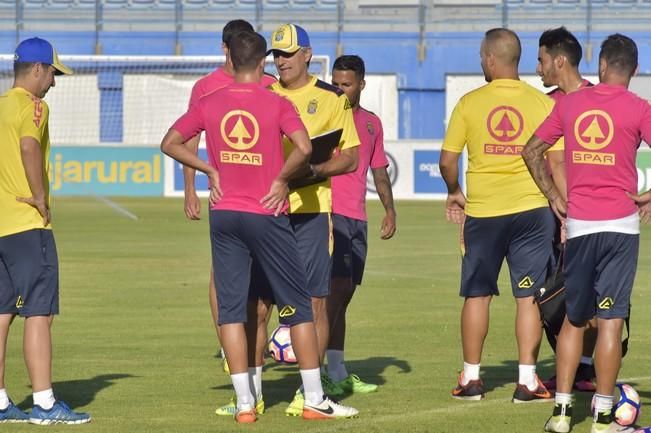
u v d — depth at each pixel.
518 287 16.56
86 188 74.69
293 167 14.36
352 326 24.44
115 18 92.06
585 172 14.02
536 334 16.44
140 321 25.09
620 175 13.91
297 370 19.83
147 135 88.50
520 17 89.81
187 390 17.39
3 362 15.03
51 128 88.62
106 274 34.41
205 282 32.53
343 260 17.61
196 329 23.95
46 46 14.75
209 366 19.59
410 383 18.12
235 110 14.51
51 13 91.62
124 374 18.80
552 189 14.87
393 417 15.30
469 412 15.67
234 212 14.59
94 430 14.43
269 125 14.47
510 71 16.53
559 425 14.27
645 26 88.62
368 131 18.53
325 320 16.48
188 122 14.80
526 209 16.31
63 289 30.88
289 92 15.98
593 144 13.91
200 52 91.25
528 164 14.82
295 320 15.09
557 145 16.16
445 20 90.44
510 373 19.11
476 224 16.56
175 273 34.75
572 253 14.19
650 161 64.50
